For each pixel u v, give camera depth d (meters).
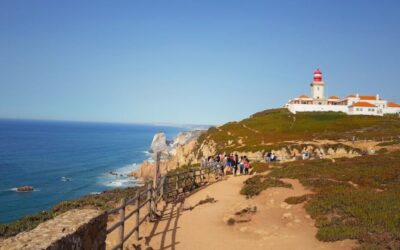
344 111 131.12
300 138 78.62
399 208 15.99
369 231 13.35
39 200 51.22
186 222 16.95
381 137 73.94
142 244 13.06
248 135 91.56
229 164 38.53
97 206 20.61
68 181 68.31
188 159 90.75
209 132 106.56
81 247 7.16
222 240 14.21
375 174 24.92
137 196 13.38
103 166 92.88
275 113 137.12
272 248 13.08
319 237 13.55
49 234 6.47
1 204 48.12
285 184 22.80
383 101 135.62
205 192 26.03
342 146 64.06
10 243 5.96
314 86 142.00
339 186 21.67
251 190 22.84
